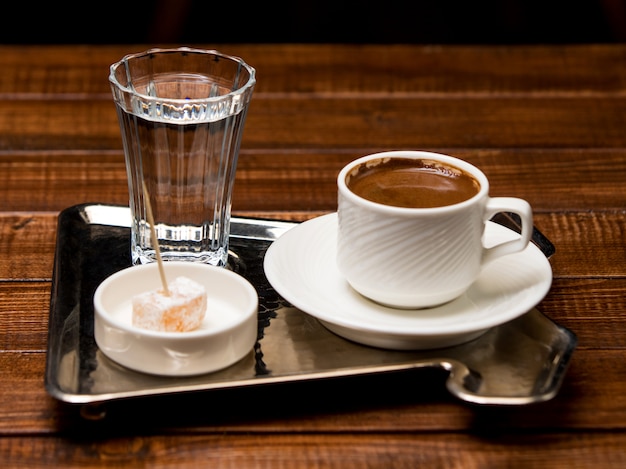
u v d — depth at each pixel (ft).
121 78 2.44
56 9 6.51
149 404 2.14
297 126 3.14
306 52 3.51
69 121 3.14
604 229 2.70
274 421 2.12
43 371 2.23
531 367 2.16
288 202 2.80
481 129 3.14
